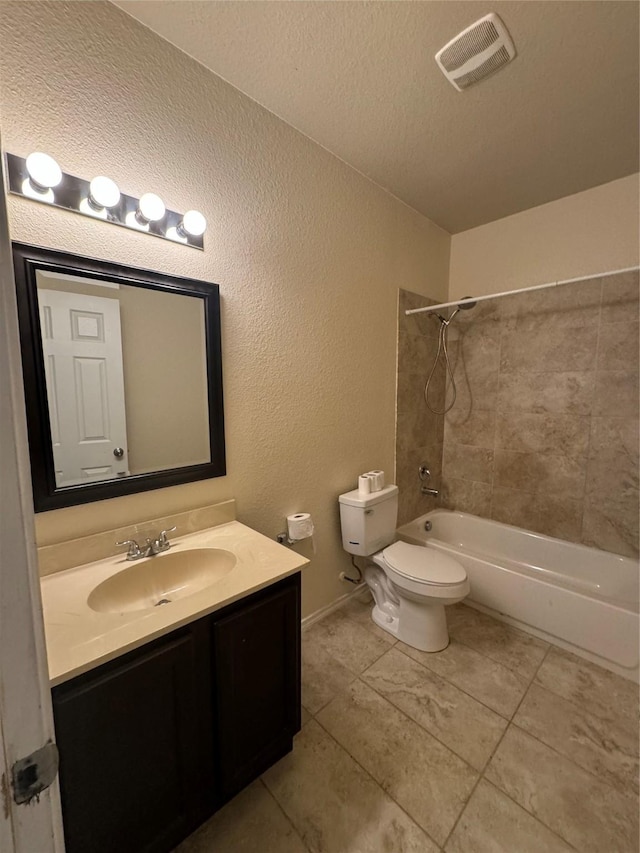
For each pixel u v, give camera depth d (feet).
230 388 5.06
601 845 3.36
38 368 3.56
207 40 4.03
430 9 3.69
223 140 4.63
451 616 6.88
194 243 4.50
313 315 6.01
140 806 3.01
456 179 6.65
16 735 1.19
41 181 3.28
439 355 8.91
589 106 4.94
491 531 8.43
